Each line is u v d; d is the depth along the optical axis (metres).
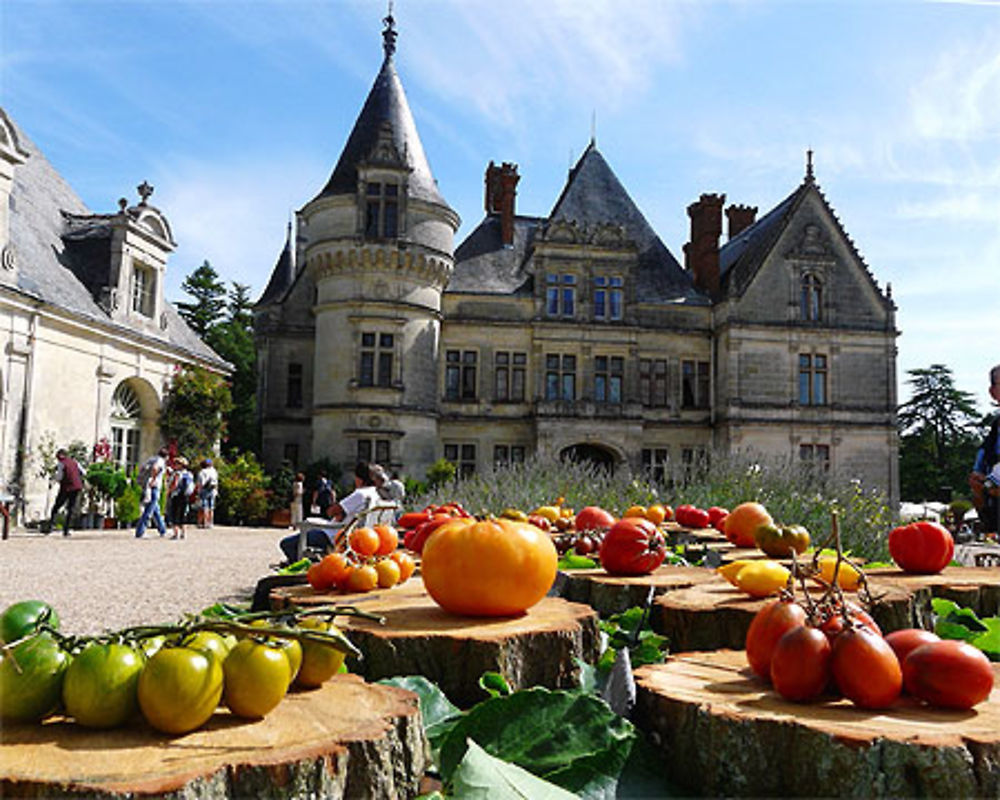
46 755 1.67
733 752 2.06
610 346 31.89
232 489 24.72
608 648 3.65
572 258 32.12
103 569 11.02
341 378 28.36
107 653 1.86
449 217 30.25
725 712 2.12
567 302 32.06
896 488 32.44
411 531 5.78
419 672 2.87
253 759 1.69
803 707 2.16
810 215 33.69
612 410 31.28
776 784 2.03
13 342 18.03
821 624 2.38
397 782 1.99
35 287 19.03
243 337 51.88
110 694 1.81
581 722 2.28
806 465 11.30
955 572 4.98
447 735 2.30
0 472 17.61
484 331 31.58
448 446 30.97
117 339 21.98
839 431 32.34
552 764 2.20
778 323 32.44
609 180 36.47
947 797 1.84
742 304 32.47
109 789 1.51
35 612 2.01
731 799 2.04
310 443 32.44
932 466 59.38
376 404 28.11
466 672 2.82
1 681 1.81
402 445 28.38
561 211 34.72
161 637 2.08
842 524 9.00
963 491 58.50
